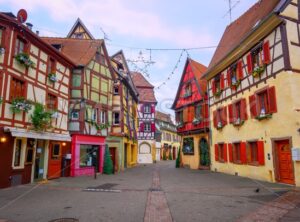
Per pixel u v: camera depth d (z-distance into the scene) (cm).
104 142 1845
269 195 877
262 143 1272
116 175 1673
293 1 1166
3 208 706
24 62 1155
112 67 1995
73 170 1573
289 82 1084
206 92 2044
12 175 1104
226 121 1672
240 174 1496
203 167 2053
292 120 1066
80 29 2303
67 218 607
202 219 598
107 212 664
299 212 646
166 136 4778
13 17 1159
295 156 1029
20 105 1109
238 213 647
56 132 1433
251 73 1369
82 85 1655
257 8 1641
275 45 1176
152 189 1042
